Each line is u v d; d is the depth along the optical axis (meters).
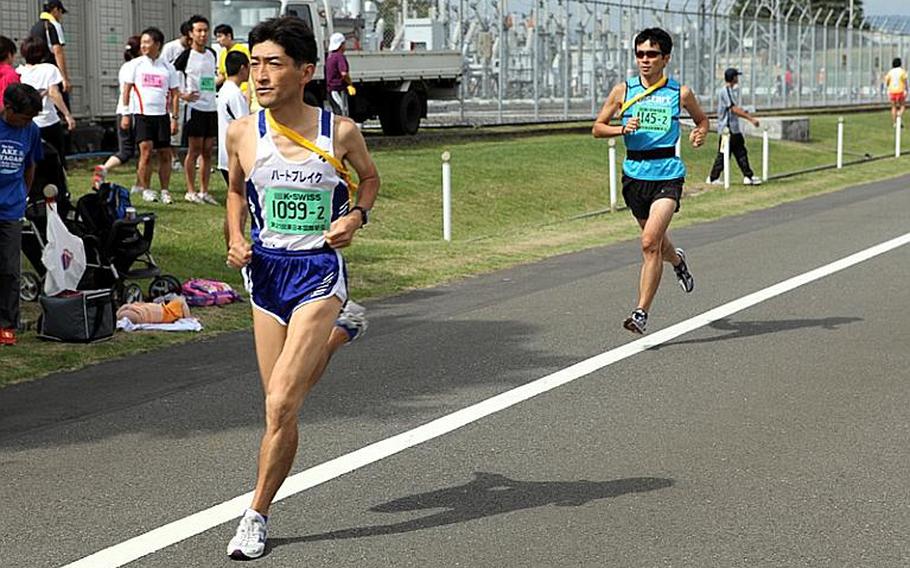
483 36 56.59
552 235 29.41
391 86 49.91
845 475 10.94
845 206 34.41
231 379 14.88
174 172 33.50
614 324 17.92
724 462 11.34
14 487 10.82
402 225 32.69
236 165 9.70
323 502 10.36
